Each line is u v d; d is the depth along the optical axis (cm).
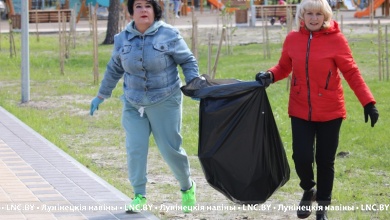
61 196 918
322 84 780
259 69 2370
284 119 1528
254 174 805
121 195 927
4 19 4869
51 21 3909
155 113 832
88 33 3909
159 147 853
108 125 1539
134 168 842
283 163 822
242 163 802
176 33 830
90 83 2180
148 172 1123
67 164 1102
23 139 1306
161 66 822
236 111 795
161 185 1038
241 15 4094
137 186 851
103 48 3272
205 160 802
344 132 1375
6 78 2308
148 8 820
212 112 794
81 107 1758
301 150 788
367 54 2591
